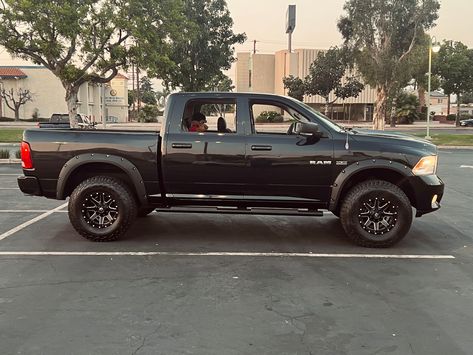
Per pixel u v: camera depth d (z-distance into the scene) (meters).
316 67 49.72
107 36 20.83
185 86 29.02
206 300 4.64
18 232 7.28
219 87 43.62
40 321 4.14
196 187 6.63
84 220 6.68
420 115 65.00
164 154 6.54
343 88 49.91
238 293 4.83
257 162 6.45
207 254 6.20
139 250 6.36
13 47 20.88
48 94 56.94
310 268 5.65
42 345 3.71
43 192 6.79
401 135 6.95
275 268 5.64
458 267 5.73
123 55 21.25
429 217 8.57
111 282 5.13
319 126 6.53
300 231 7.44
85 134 6.68
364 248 6.50
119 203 6.61
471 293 4.89
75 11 19.84
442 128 49.75
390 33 33.38
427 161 6.39
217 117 6.81
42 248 6.42
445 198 10.59
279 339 3.83
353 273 5.48
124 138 6.62
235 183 6.56
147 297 4.71
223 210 6.63
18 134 32.19
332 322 4.16
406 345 3.75
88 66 21.95
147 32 21.06
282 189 6.54
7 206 9.34
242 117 6.59
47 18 20.03
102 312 4.34
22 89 56.12
